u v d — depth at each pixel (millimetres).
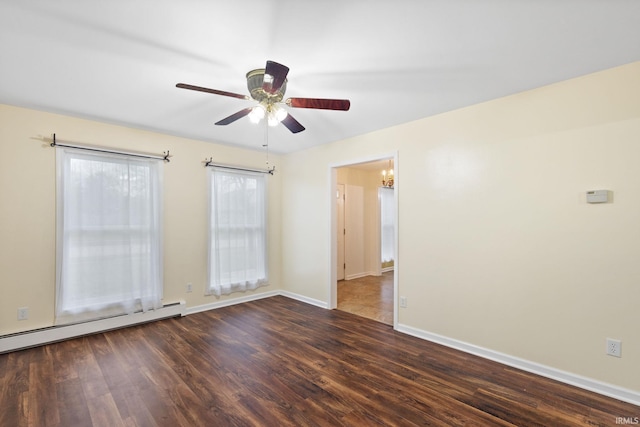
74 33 1755
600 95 2217
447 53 1970
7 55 1986
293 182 4855
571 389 2250
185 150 4020
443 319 3059
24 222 2949
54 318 3084
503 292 2670
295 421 1900
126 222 3475
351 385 2307
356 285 5801
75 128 3213
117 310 3449
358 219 6684
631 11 1558
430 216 3164
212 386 2287
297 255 4770
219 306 4312
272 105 2236
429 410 2012
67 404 2059
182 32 1752
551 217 2426
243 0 1484
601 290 2207
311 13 1583
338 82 2371
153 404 2066
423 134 3227
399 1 1486
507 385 2305
